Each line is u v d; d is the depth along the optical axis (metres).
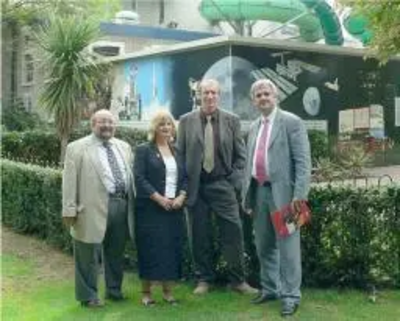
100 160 6.09
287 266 5.91
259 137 6.05
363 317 5.79
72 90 13.57
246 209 6.19
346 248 6.51
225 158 6.44
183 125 6.50
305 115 17.86
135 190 6.14
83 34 13.68
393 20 8.55
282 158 5.90
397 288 6.62
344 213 6.50
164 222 6.11
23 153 14.60
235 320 5.72
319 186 6.63
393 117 19.77
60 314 5.94
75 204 6.02
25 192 9.21
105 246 6.27
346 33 23.30
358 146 18.42
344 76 18.64
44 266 7.65
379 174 16.44
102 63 14.25
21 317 5.87
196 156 6.39
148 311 6.00
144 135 15.59
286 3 21.88
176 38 25.12
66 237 8.20
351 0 8.91
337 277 6.60
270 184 5.97
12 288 6.77
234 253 6.48
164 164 6.15
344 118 18.64
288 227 5.84
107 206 6.08
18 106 23.33
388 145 19.55
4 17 24.16
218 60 16.77
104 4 26.47
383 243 6.55
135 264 7.33
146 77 19.23
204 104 6.41
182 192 6.20
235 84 16.48
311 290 6.55
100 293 6.57
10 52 25.52
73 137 14.97
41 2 24.17
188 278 6.96
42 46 13.86
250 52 16.72
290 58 17.47
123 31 23.88
